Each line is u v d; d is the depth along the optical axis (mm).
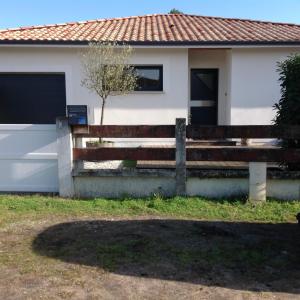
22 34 11633
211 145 10453
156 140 11094
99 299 3340
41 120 11758
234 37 11414
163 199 6414
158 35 11820
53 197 6582
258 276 3799
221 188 6480
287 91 6484
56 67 11297
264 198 6336
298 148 6484
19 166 6801
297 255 4312
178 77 11469
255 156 6336
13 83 11625
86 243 4598
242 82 11445
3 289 3496
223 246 4539
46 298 3342
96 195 6637
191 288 3545
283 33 12109
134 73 11180
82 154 6629
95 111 11492
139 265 4012
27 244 4562
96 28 13141
